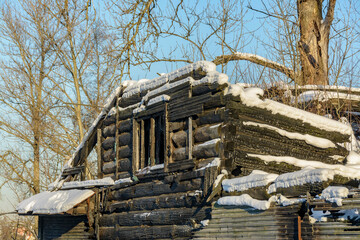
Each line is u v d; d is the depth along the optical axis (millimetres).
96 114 25094
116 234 11164
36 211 12531
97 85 25203
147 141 10930
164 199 9781
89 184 12211
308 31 16250
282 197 6957
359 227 5977
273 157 9234
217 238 8039
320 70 15938
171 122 9766
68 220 13148
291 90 14648
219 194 8336
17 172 24391
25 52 25172
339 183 7871
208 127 8922
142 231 10281
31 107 24953
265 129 9172
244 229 7539
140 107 10719
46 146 24312
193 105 9188
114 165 11719
